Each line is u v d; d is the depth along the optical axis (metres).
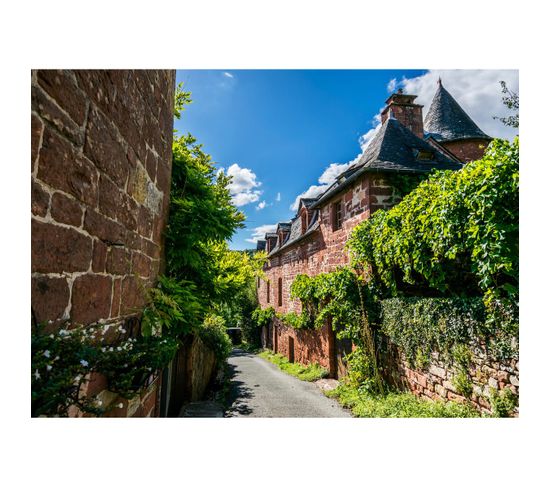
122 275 2.14
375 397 5.88
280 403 6.89
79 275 1.57
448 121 14.45
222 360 11.12
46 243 1.30
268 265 20.36
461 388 4.09
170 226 3.41
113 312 2.00
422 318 4.95
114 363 1.72
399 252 5.38
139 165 2.45
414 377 5.33
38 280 1.25
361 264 7.20
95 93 1.72
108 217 1.91
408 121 10.27
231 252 9.13
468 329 3.99
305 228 13.29
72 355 1.32
